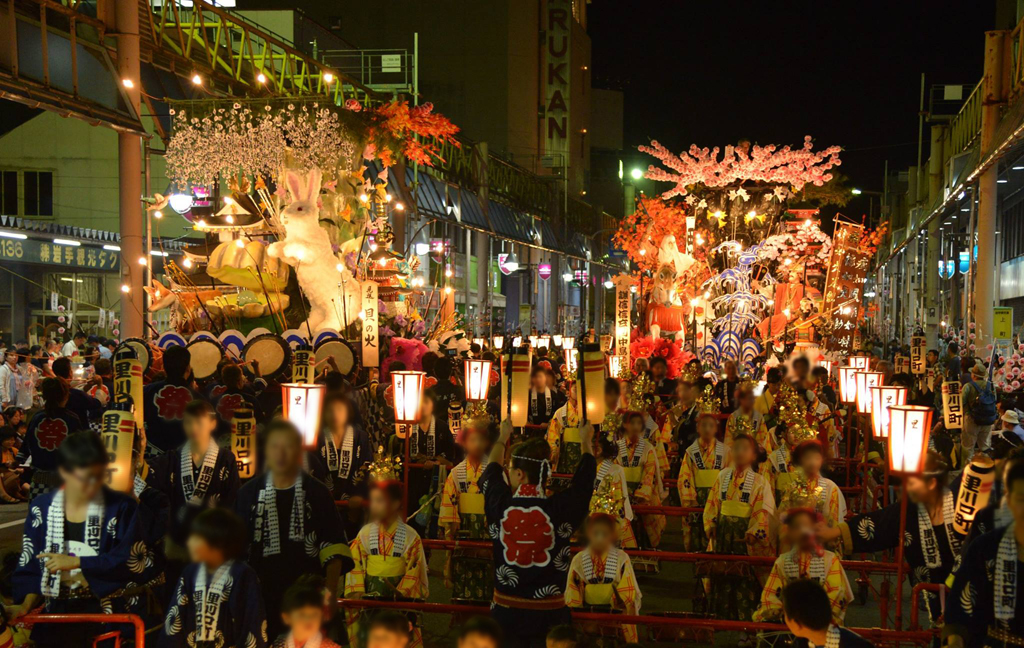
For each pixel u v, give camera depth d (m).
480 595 8.57
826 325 23.62
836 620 4.98
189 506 6.30
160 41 21.98
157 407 8.45
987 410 12.76
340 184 17.70
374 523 6.78
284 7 58.53
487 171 41.69
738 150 24.33
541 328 57.12
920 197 40.81
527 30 63.34
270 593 5.61
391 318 17.53
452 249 36.09
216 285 17.06
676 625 5.91
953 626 4.68
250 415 7.18
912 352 16.52
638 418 10.36
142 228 18.06
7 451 13.83
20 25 15.24
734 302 22.78
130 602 6.02
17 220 23.72
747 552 8.20
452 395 12.04
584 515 5.77
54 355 18.25
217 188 18.62
